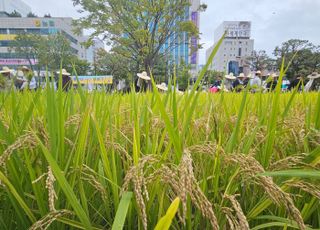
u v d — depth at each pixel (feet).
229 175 3.72
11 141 3.87
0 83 7.64
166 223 1.99
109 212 3.57
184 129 3.77
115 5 56.39
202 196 2.34
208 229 3.30
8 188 3.29
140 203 2.37
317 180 3.65
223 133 4.89
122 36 64.44
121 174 4.12
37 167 3.76
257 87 6.92
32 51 95.20
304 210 3.59
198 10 67.51
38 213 3.65
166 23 59.26
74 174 3.43
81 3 57.72
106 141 4.09
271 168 3.60
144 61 57.77
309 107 5.30
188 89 5.59
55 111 3.65
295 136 4.52
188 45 64.28
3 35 213.05
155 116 5.03
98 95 6.31
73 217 3.41
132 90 6.39
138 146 3.78
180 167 2.40
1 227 3.60
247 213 3.63
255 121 5.44
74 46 195.93
